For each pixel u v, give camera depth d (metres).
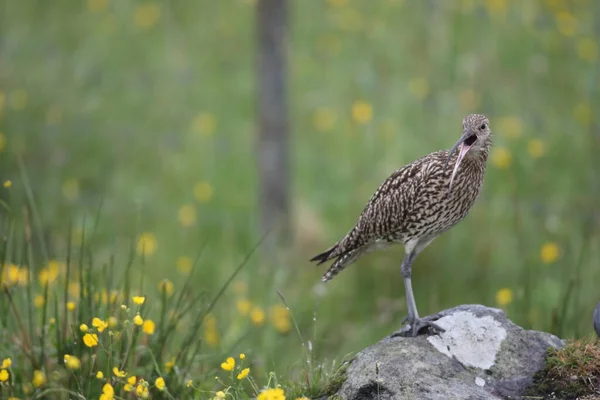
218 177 14.70
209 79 17.52
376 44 16.98
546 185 13.36
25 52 18.75
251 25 18.95
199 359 8.72
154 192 14.48
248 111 16.62
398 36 16.98
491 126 14.31
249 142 15.60
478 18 16.38
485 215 12.41
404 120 14.79
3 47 18.61
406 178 7.96
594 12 16.53
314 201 13.77
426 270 11.69
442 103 14.86
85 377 7.95
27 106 16.70
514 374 7.19
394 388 6.94
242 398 7.45
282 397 6.41
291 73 16.47
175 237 13.20
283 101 13.20
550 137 14.27
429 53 16.28
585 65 15.92
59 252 12.43
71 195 14.20
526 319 9.87
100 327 7.35
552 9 16.75
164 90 17.23
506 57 16.11
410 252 8.09
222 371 9.05
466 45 16.31
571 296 10.97
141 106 16.92
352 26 17.55
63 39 19.25
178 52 17.89
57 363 8.23
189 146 15.54
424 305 11.29
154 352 8.27
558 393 7.05
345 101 15.62
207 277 12.10
